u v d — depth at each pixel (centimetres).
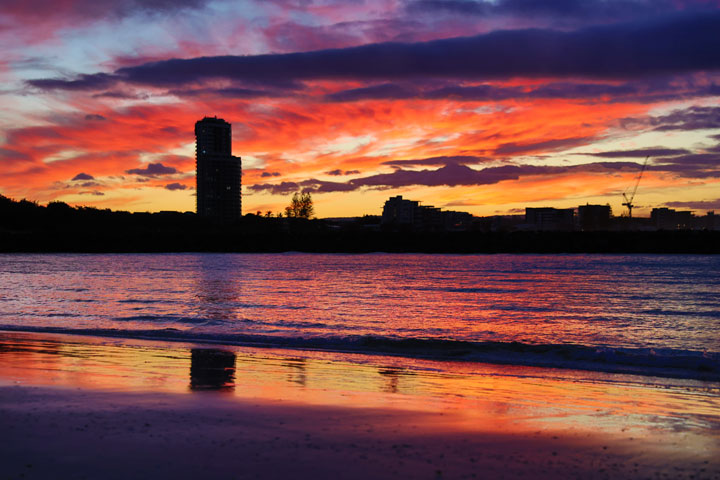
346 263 15988
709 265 13988
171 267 12712
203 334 2134
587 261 17312
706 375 1451
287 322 2941
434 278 8694
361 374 1357
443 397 1060
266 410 850
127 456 580
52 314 3131
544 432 754
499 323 3197
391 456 609
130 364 1391
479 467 579
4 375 1155
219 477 520
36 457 572
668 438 731
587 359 1677
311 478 525
